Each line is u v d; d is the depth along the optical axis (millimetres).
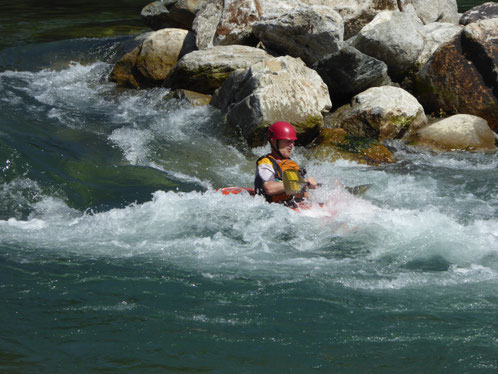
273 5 23859
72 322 8516
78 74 25594
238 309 9016
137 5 44125
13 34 32281
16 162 15352
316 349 7875
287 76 19062
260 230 12352
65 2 45281
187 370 7344
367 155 17969
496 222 12711
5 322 8445
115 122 19828
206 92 21953
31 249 11328
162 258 10992
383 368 7414
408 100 19781
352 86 20562
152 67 23844
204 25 23938
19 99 21750
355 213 13172
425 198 14750
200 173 16750
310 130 18547
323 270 10500
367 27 21891
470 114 20406
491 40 20312
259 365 7496
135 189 15188
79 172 15742
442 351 7781
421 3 25812
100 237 12039
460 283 9953
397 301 9281
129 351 7762
